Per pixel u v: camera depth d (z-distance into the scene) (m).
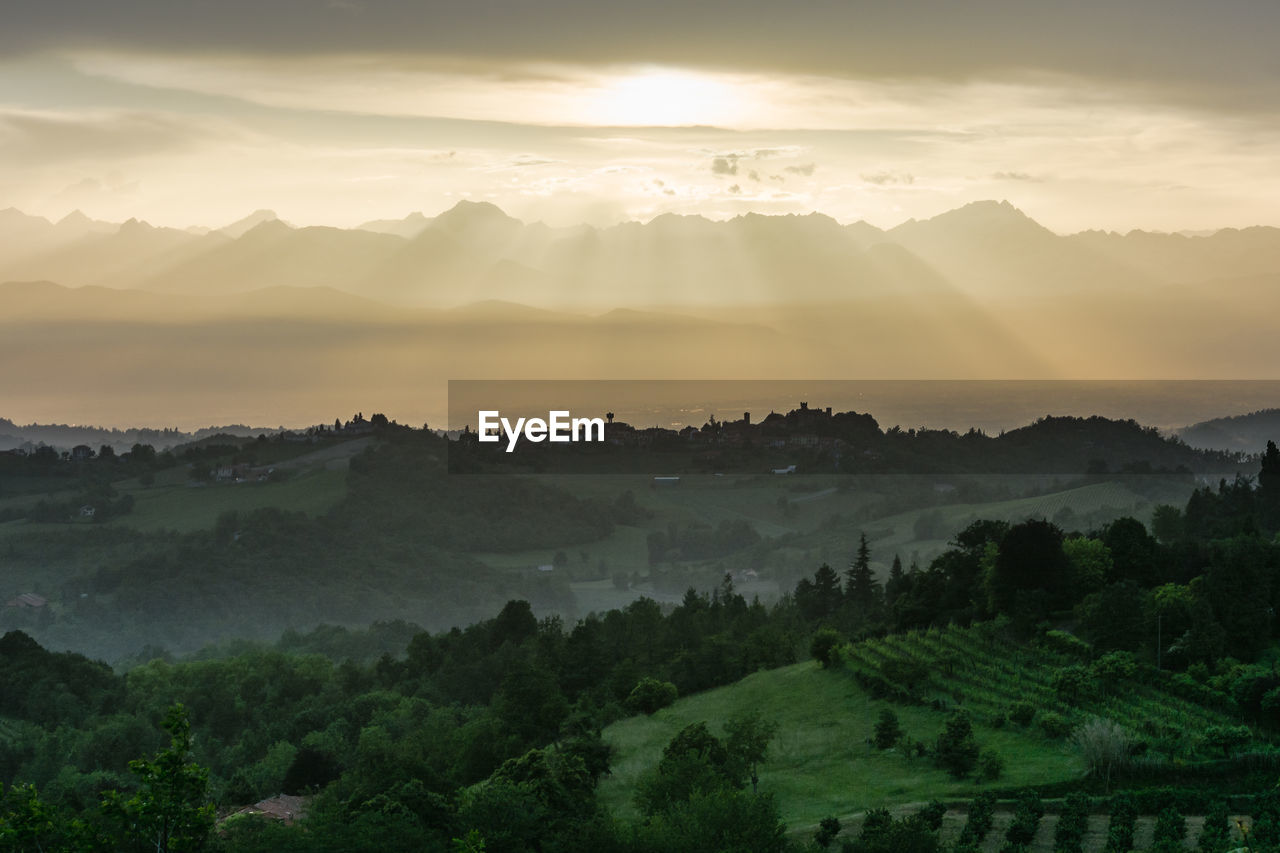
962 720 77.38
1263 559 90.50
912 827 59.38
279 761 116.06
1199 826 59.44
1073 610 97.19
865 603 173.50
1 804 52.19
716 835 58.84
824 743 83.81
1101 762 67.81
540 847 64.12
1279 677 74.12
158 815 47.91
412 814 63.09
